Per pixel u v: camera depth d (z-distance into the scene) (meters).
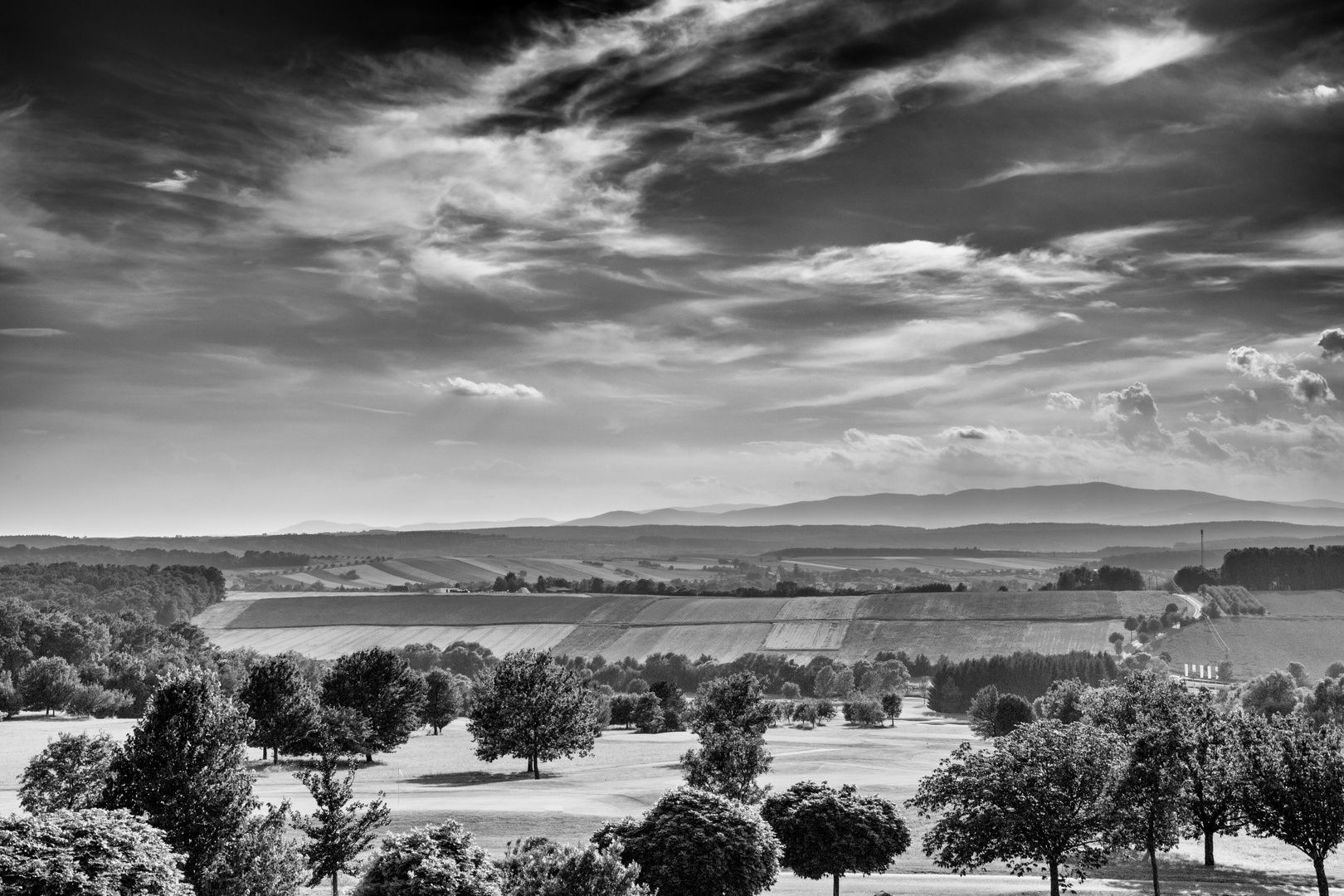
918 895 60.59
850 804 58.72
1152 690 76.31
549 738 126.75
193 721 51.34
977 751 57.81
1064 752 54.91
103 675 177.12
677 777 120.38
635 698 197.75
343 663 141.62
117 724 150.62
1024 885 64.56
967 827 55.28
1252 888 63.28
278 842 50.69
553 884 38.06
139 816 47.56
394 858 42.31
